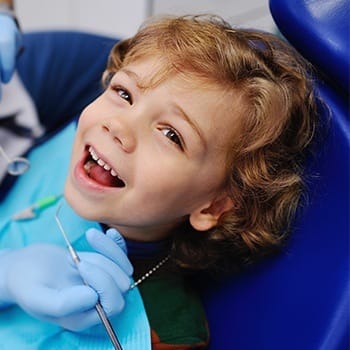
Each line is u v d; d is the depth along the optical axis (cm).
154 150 57
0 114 91
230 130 58
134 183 58
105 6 138
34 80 93
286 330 59
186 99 56
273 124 60
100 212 61
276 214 63
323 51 57
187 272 71
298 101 61
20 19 148
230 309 67
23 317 64
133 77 58
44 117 94
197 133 56
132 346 59
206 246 68
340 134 58
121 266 61
